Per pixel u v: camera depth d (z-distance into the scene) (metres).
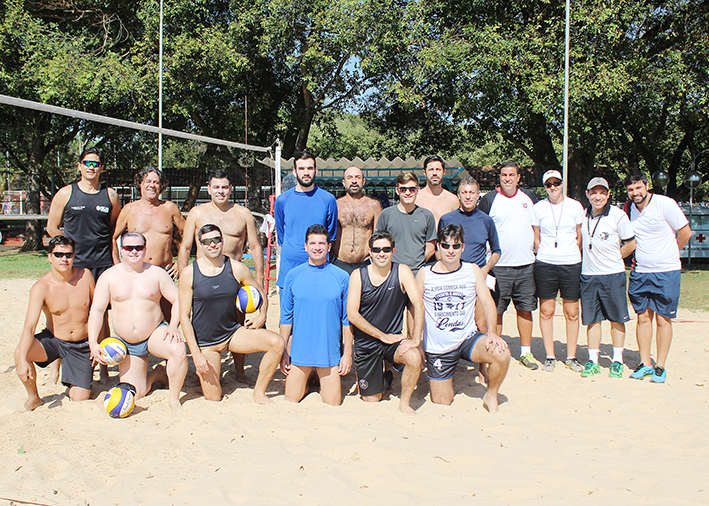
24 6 15.96
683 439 3.62
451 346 4.30
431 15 15.18
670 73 13.30
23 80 15.03
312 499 2.76
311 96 17.31
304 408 4.19
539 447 3.47
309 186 4.91
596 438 3.64
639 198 4.84
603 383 4.86
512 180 5.18
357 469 3.08
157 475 3.00
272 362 4.26
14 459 3.17
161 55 13.80
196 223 4.85
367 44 14.32
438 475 3.03
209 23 16.00
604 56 13.20
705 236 15.45
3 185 15.55
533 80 13.20
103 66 14.80
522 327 5.42
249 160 16.69
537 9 13.96
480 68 13.47
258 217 14.37
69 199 4.74
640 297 4.95
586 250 5.12
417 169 15.62
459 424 3.87
